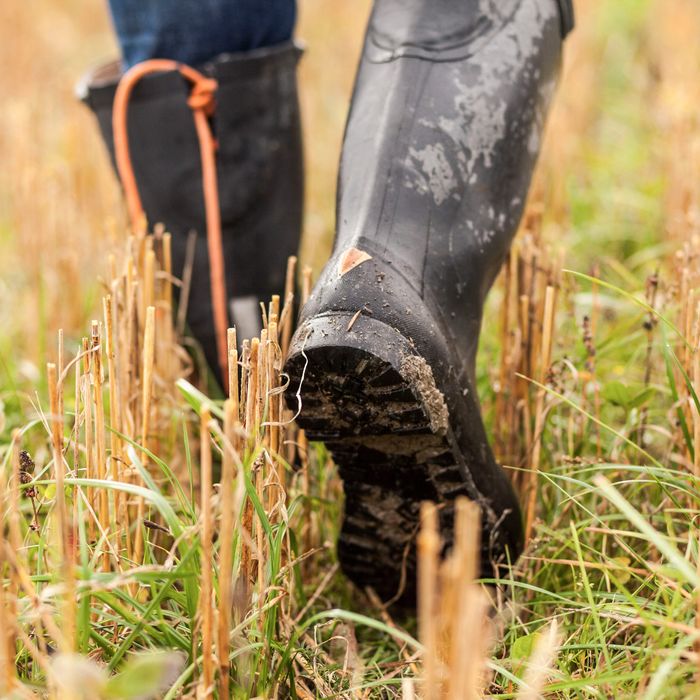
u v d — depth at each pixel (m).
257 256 2.50
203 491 1.38
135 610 1.66
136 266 2.25
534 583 1.90
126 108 2.42
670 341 2.25
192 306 2.51
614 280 3.03
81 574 1.38
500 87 1.92
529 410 2.16
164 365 2.35
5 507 1.60
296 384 1.62
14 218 3.64
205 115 2.45
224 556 1.38
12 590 1.49
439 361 1.65
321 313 1.62
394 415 1.61
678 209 3.28
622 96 5.05
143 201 2.48
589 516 2.02
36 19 6.72
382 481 1.78
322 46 5.94
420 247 1.75
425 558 1.13
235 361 1.55
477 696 1.42
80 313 3.21
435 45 1.91
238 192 2.44
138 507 1.81
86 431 1.66
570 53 5.07
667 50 5.06
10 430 2.38
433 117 1.85
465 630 1.13
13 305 3.33
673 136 3.55
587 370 2.13
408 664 1.76
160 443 2.27
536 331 2.18
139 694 1.18
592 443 2.22
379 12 2.01
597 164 4.12
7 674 1.35
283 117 2.48
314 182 4.30
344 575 2.07
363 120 1.89
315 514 2.16
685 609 1.55
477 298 1.87
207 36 2.42
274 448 1.70
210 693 1.42
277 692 1.61
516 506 1.90
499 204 1.92
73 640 1.38
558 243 3.24
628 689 1.55
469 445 1.75
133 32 2.46
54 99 4.81
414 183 1.79
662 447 2.29
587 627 1.64
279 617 1.72
